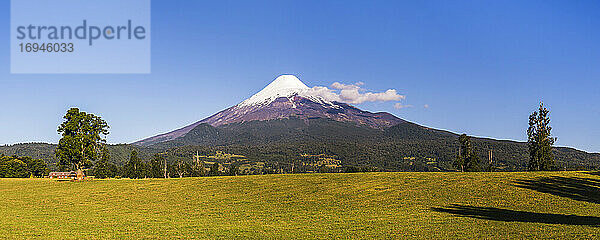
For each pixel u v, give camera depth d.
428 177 55.84
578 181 48.78
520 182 48.53
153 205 45.31
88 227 32.16
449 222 31.12
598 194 41.62
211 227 31.47
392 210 37.81
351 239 26.25
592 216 32.25
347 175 62.12
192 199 48.72
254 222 33.56
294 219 34.69
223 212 39.44
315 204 42.50
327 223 32.31
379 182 53.84
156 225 32.75
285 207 41.44
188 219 35.69
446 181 51.72
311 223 32.50
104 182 69.94
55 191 60.88
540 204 37.84
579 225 28.22
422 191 46.47
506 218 31.98
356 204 41.59
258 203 44.41
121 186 62.97
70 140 78.31
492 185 47.41
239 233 28.89
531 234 25.44
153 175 135.50
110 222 34.50
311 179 59.72
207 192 53.38
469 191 44.97
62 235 28.97
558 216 32.34
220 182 61.62
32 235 29.06
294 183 56.75
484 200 40.59
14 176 131.88
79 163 81.19
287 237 27.23
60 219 36.41
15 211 42.41
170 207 43.50
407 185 50.56
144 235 28.73
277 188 53.56
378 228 29.67
